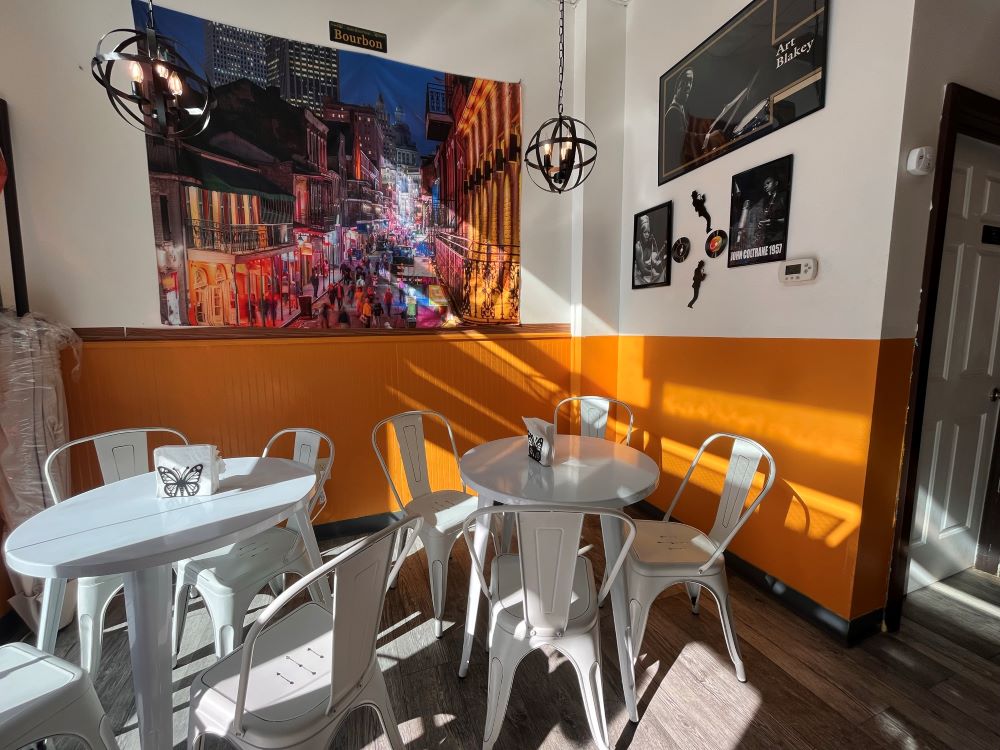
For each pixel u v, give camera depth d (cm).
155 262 220
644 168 286
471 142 279
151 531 117
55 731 96
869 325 164
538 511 112
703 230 240
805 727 140
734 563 227
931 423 190
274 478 158
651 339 286
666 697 152
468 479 157
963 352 195
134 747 136
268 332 243
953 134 162
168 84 133
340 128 249
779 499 202
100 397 215
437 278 279
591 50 288
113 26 204
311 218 247
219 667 110
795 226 190
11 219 193
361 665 105
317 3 237
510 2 279
